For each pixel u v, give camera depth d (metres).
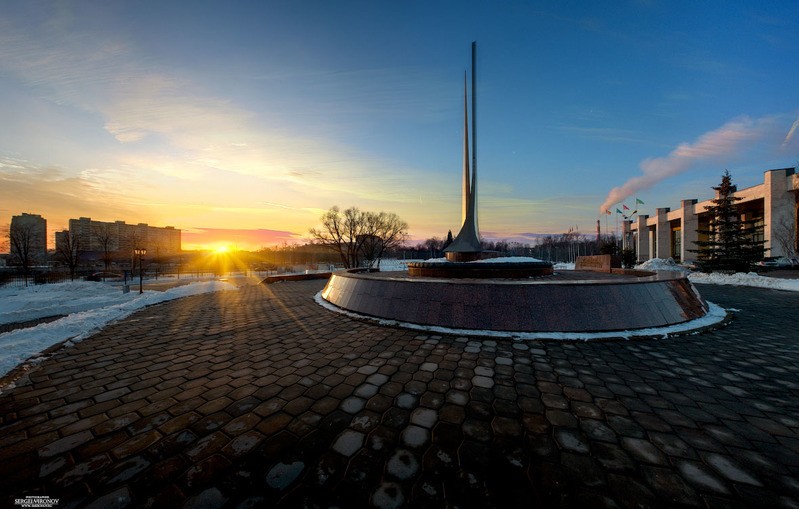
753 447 2.65
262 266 63.62
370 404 3.41
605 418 3.12
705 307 7.83
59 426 3.02
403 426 2.99
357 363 4.63
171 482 2.29
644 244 46.53
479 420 3.09
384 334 6.15
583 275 11.46
